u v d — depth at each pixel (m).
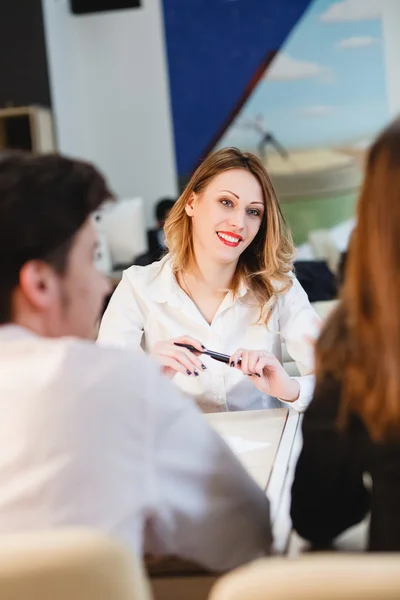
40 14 6.16
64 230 0.94
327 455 0.94
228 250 1.96
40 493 0.87
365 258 0.86
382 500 0.90
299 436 1.57
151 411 0.92
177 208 2.04
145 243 6.23
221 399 2.04
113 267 6.06
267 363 1.80
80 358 0.92
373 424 0.87
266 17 6.70
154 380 0.95
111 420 0.90
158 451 0.93
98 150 7.06
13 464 0.89
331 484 0.96
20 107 6.09
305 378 1.89
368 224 0.85
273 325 2.11
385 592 0.64
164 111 6.93
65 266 0.96
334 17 6.63
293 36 6.68
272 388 1.81
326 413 0.93
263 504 1.06
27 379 0.91
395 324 0.84
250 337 2.09
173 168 6.98
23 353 0.94
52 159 0.97
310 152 6.77
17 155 0.97
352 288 0.88
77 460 0.88
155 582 1.03
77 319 0.99
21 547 0.71
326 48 6.67
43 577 0.70
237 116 6.83
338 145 6.73
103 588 0.71
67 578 0.70
